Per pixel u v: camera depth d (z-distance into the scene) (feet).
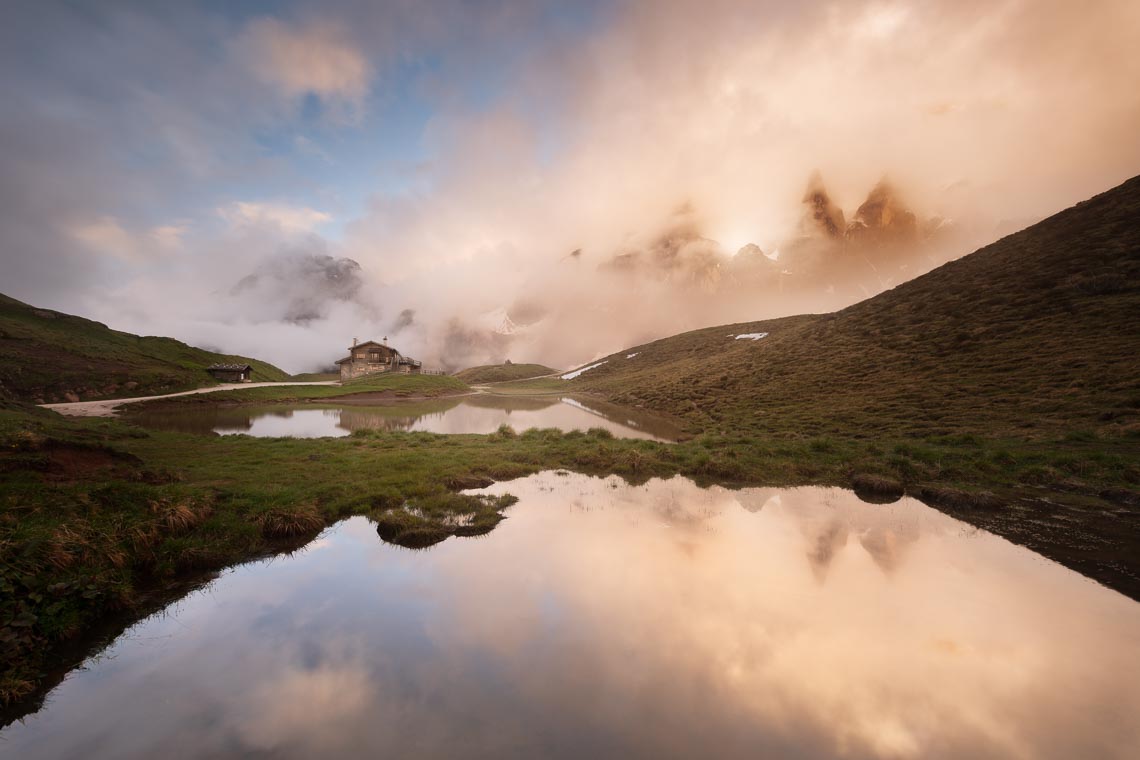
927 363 107.65
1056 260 123.95
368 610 25.76
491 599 26.84
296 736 16.57
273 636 23.26
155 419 122.72
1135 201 128.77
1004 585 27.86
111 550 28.86
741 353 210.18
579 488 53.21
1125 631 22.81
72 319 213.66
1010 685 18.79
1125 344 80.74
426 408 190.80
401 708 17.90
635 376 301.02
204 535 34.22
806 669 20.01
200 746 16.25
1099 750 15.35
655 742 15.98
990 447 60.18
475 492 51.44
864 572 30.09
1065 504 42.91
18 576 23.34
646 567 31.35
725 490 52.08
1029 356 91.04
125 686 19.69
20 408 87.15
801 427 90.48
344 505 43.60
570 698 18.33
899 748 15.56
